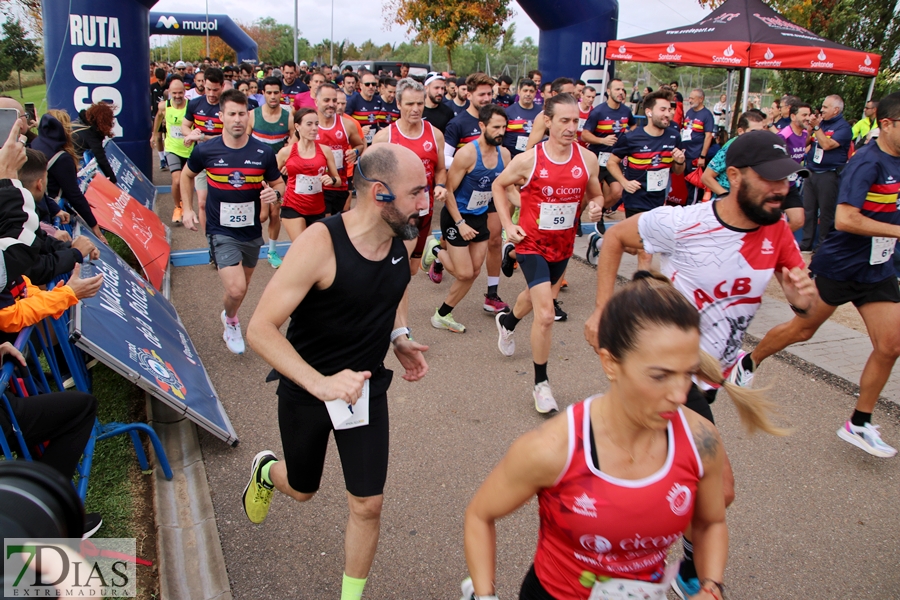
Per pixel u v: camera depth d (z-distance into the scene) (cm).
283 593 276
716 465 161
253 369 491
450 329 584
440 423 421
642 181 683
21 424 246
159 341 411
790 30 898
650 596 165
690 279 273
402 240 244
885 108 353
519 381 486
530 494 160
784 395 471
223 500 337
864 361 521
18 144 287
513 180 451
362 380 215
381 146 226
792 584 289
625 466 150
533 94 879
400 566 294
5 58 1869
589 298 676
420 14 2244
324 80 1068
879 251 363
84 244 362
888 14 1527
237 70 1716
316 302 232
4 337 268
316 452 257
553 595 170
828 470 378
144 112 1063
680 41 900
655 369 136
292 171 622
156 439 338
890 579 294
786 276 278
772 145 238
